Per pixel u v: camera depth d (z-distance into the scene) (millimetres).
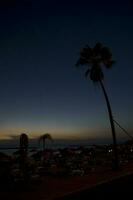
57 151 41781
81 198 14336
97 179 21719
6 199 14992
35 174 21047
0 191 17125
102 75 30938
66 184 19438
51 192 16438
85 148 49219
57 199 14562
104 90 31328
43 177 23000
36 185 19078
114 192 15633
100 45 30625
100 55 30797
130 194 14891
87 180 21266
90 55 30750
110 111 30844
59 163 30969
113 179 21859
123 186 17734
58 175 23656
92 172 26719
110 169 28781
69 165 29078
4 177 18266
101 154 44312
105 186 18172
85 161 33500
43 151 37406
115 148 29422
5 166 20375
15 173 18891
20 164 19781
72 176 23984
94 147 54062
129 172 26172
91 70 30906
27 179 18625
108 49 30469
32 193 16422
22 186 17859
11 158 23906
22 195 15930
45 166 28234
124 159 37625
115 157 29031
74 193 16016
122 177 23047
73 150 43875
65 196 15219
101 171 27406
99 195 14953
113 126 30141
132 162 35969
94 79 30891
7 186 17781
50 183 20000
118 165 28688
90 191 16422
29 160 23375
